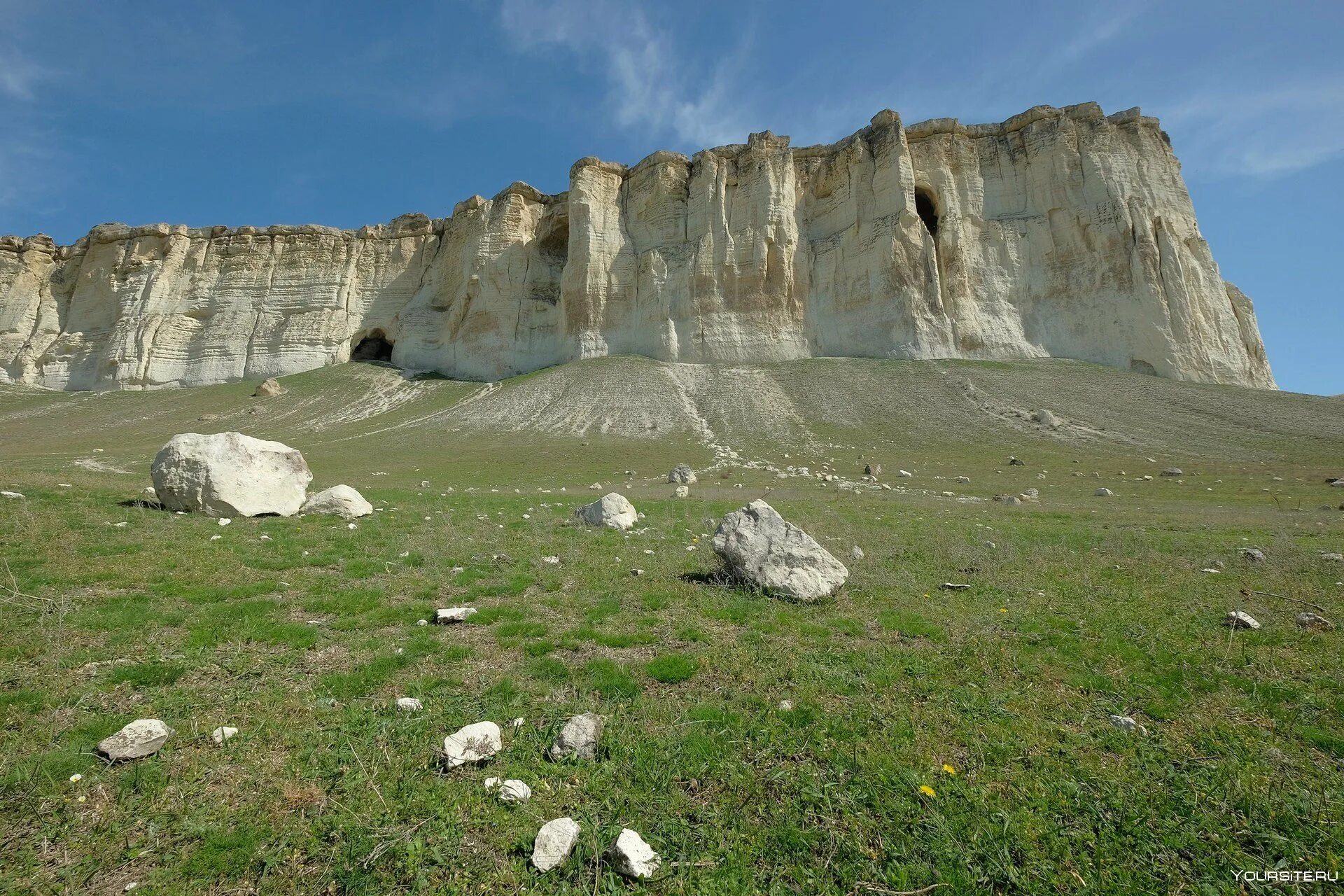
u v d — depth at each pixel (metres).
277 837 3.67
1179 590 9.59
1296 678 6.18
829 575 9.15
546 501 20.50
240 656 6.28
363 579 9.40
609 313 67.94
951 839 3.76
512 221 75.56
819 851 3.72
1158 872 3.53
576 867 3.51
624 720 5.12
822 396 49.34
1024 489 26.00
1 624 6.72
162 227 81.31
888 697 5.63
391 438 44.72
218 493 14.17
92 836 3.62
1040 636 7.37
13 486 15.73
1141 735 5.00
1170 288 56.75
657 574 10.07
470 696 5.54
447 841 3.66
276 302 78.56
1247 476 28.17
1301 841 3.75
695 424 45.50
